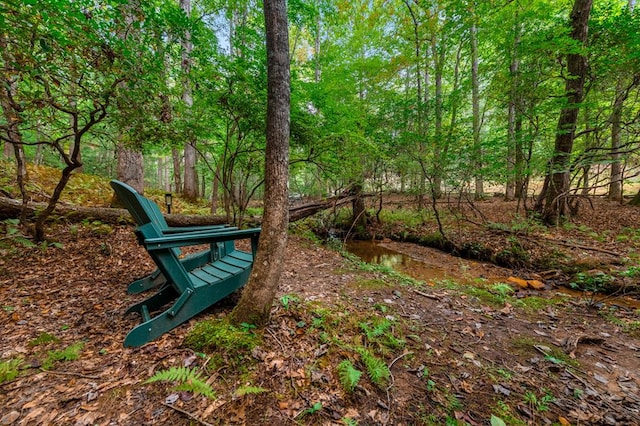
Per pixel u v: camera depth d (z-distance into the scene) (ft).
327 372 5.54
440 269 16.92
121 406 4.42
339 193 26.45
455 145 21.67
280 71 6.24
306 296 9.40
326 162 18.10
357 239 26.13
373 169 23.77
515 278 14.44
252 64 12.17
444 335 7.58
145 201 7.72
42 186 18.17
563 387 5.68
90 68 7.99
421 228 24.99
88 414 4.22
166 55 11.17
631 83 19.20
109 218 15.29
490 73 22.34
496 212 26.07
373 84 25.12
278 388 5.04
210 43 12.60
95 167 38.52
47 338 6.15
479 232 21.07
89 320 7.19
